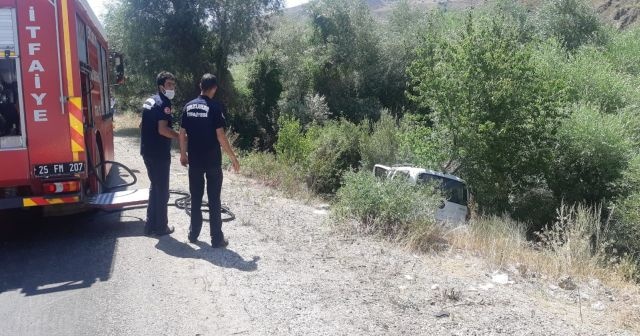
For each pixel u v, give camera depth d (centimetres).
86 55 754
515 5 3578
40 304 480
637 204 1245
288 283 526
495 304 498
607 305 534
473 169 1675
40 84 602
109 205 696
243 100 3156
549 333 438
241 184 1127
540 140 1638
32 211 677
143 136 666
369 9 3503
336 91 3391
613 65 2544
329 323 440
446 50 1717
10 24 590
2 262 595
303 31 3559
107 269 567
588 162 1673
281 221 782
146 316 454
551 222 1628
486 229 862
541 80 1667
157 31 2719
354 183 792
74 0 615
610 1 6050
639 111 1936
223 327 433
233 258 599
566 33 3183
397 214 743
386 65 3381
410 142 1892
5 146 600
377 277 557
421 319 453
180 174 1247
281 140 1689
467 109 1631
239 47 2944
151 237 682
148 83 2866
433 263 629
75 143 621
